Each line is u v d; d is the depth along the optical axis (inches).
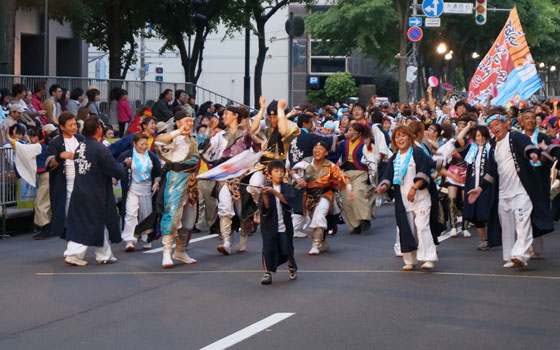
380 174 644.7
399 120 789.9
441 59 2277.3
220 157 479.8
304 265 448.1
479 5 1210.0
